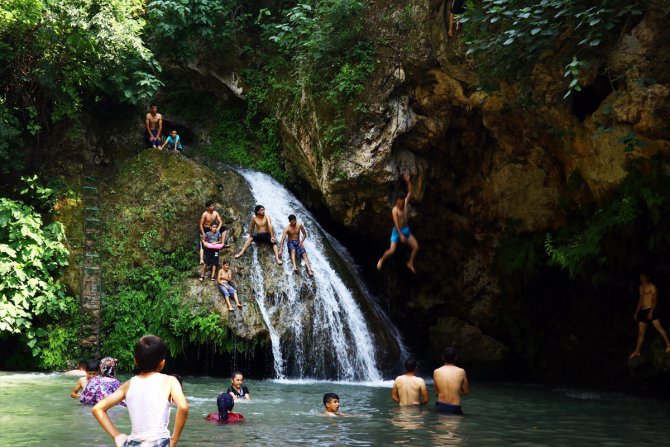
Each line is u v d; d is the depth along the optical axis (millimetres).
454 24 13055
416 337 18203
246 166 18578
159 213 15562
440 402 9055
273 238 15273
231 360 14188
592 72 11703
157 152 16781
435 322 18062
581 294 15320
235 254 15016
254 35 18219
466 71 13250
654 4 10414
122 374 13859
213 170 17578
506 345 16969
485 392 12711
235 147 18938
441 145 15688
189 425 7633
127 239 15312
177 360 14375
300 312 14422
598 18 9742
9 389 10820
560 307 15773
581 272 13797
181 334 13773
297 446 6402
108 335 14516
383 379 14812
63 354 14125
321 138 15000
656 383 13359
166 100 19359
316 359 14148
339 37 14695
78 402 9258
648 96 11141
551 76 12219
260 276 14727
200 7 17172
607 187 12914
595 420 9008
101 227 15531
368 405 9641
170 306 14039
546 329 16016
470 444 6699
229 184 16984
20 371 13953
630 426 8500
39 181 15789
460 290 17422
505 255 15977
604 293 14836
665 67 10898
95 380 9156
